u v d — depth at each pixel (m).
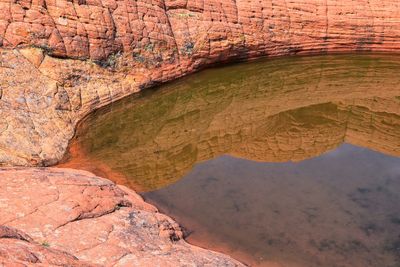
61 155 11.98
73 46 14.86
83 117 14.21
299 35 22.36
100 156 12.25
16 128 11.91
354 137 14.46
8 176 8.54
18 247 5.09
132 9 16.86
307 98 17.67
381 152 13.26
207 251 8.30
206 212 9.94
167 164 12.09
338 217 9.88
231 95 17.59
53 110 13.33
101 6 15.88
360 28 23.06
